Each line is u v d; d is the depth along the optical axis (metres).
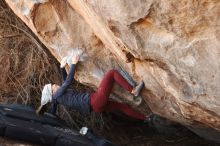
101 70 5.95
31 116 6.64
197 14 3.89
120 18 4.37
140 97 5.80
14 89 8.99
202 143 8.54
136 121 9.25
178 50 4.27
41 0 5.79
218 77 4.14
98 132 9.04
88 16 5.17
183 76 4.45
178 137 8.82
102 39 5.46
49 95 6.16
